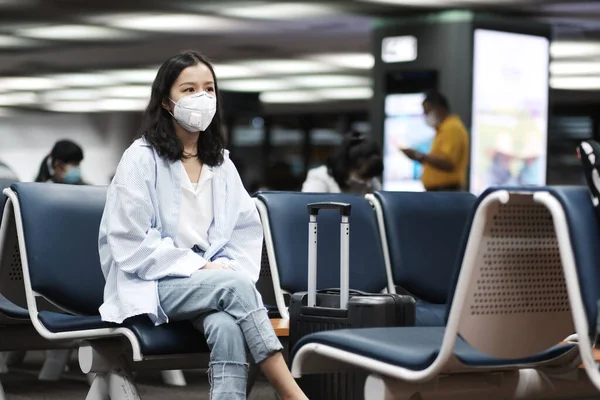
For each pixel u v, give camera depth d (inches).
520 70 539.8
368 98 952.9
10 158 1152.2
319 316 144.8
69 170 283.3
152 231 139.3
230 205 148.9
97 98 1020.5
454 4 506.9
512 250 107.0
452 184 359.9
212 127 149.2
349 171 250.8
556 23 557.0
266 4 521.7
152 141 143.9
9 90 958.4
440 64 525.7
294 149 1075.3
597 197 100.9
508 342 109.6
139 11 552.1
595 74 758.5
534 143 547.2
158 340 133.2
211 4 525.3
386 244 189.8
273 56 722.8
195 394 209.3
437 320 174.9
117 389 142.7
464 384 118.4
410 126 534.3
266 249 188.7
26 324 181.3
